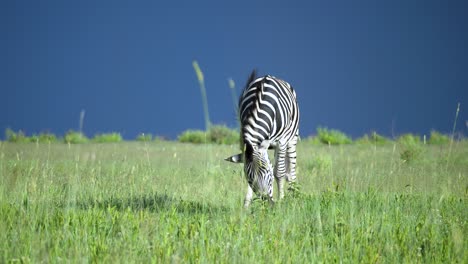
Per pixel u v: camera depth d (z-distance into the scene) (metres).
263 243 20.11
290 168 35.28
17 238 19.92
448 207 28.78
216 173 38.88
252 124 28.42
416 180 38.09
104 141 102.50
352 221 22.77
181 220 24.31
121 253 18.47
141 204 29.30
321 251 19.45
